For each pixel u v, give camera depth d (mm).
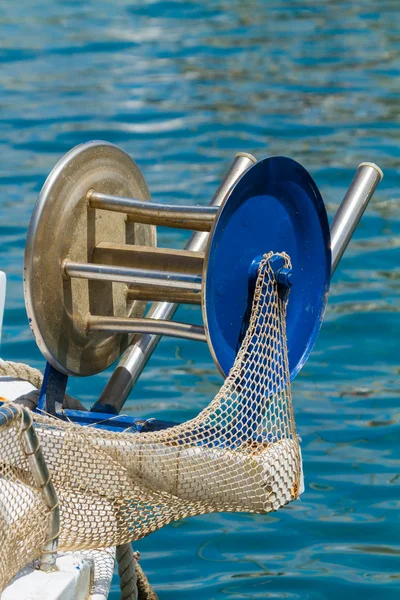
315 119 26500
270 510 7609
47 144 24438
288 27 35500
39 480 6316
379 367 14812
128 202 8062
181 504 7281
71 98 28078
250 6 38531
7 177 22141
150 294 8672
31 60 31672
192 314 16609
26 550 6422
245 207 7742
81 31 35000
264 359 7949
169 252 8125
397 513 11305
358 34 34531
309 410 13547
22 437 6141
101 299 8414
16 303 16359
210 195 21094
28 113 26750
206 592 9922
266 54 32438
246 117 26578
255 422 7652
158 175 22375
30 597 6297
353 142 24766
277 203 8102
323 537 10914
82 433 6895
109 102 27750
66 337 8102
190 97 28297
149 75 30250
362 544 10773
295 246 8445
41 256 7715
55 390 8391
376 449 12586
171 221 8367
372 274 17844
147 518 7211
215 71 30719
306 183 8258
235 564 10430
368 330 15883
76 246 8070
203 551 10703
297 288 8570
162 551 10703
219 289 7660
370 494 11664
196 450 7191
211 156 23719
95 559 7391
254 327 7824
